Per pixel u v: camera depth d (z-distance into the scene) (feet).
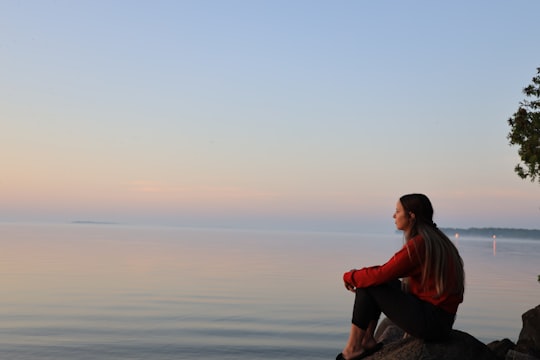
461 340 18.01
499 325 86.74
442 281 17.35
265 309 98.17
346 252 403.54
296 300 113.39
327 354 61.36
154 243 502.38
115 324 78.18
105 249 355.56
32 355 57.06
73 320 80.89
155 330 73.97
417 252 17.42
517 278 206.18
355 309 18.47
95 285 134.41
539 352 28.86
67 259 237.86
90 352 59.21
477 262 334.03
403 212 18.12
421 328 17.48
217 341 67.00
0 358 55.47
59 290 121.39
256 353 60.80
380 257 330.34
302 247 499.92
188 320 83.41
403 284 18.62
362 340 18.69
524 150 36.52
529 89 36.96
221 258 284.82
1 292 114.93
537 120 35.96
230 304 104.47
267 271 198.80
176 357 58.03
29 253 278.46
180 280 154.71
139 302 104.22
